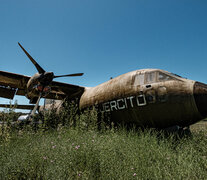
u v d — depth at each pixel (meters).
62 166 2.45
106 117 6.76
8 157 2.81
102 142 3.55
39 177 2.35
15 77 9.25
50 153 2.93
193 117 4.78
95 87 8.39
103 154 2.89
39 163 2.67
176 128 5.02
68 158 2.73
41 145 3.36
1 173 2.34
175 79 5.22
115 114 6.37
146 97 5.38
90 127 5.40
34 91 8.67
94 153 2.94
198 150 3.41
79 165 2.71
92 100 7.68
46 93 8.29
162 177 2.32
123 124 6.17
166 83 5.21
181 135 4.78
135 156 2.97
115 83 6.78
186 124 5.00
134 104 5.67
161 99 5.08
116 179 2.29
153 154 3.18
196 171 2.42
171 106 4.91
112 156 2.89
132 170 2.44
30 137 4.55
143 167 2.55
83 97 8.67
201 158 2.93
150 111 5.28
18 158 2.73
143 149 3.41
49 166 2.41
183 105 4.77
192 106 4.68
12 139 4.33
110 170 2.44
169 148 3.77
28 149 3.25
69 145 3.30
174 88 5.00
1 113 4.12
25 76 9.39
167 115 5.00
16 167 2.52
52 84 9.23
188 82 5.00
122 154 3.13
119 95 6.25
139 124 5.66
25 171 2.50
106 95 6.89
